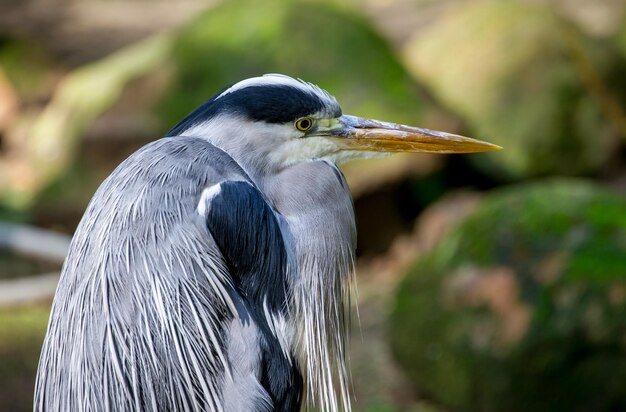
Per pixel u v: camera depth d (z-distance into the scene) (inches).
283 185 209.0
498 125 626.8
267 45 591.5
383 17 885.8
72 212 615.5
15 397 375.9
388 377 447.2
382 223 595.8
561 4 854.5
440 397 414.9
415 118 586.9
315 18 608.4
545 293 386.3
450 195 610.5
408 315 431.2
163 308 185.0
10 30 971.3
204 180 194.1
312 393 210.4
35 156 685.9
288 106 205.9
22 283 459.5
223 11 620.7
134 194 192.2
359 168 574.2
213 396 187.2
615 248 389.7
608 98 512.7
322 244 208.8
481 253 413.1
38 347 409.1
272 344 195.6
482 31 660.1
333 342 216.7
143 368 183.8
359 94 581.3
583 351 377.1
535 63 639.1
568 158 625.9
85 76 693.9
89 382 185.6
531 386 383.6
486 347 393.7
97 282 187.6
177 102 605.3
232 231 192.4
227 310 191.2
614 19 819.4
